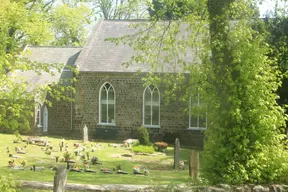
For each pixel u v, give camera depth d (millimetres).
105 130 37500
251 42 14203
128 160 26812
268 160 13406
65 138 36719
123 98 37000
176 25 19219
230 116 13555
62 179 13555
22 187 14797
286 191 12680
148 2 24312
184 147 34688
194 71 15430
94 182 17156
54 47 44156
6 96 10688
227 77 13672
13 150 28078
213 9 14633
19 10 35062
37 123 37750
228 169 13148
